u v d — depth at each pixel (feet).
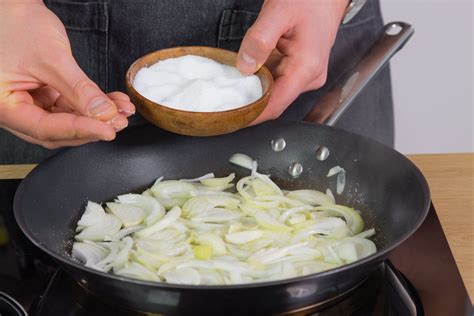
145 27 3.41
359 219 2.93
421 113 5.10
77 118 2.72
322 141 3.09
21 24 2.80
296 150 3.12
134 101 2.78
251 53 2.82
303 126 3.10
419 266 2.80
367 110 3.71
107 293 2.56
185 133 2.78
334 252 2.79
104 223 2.91
